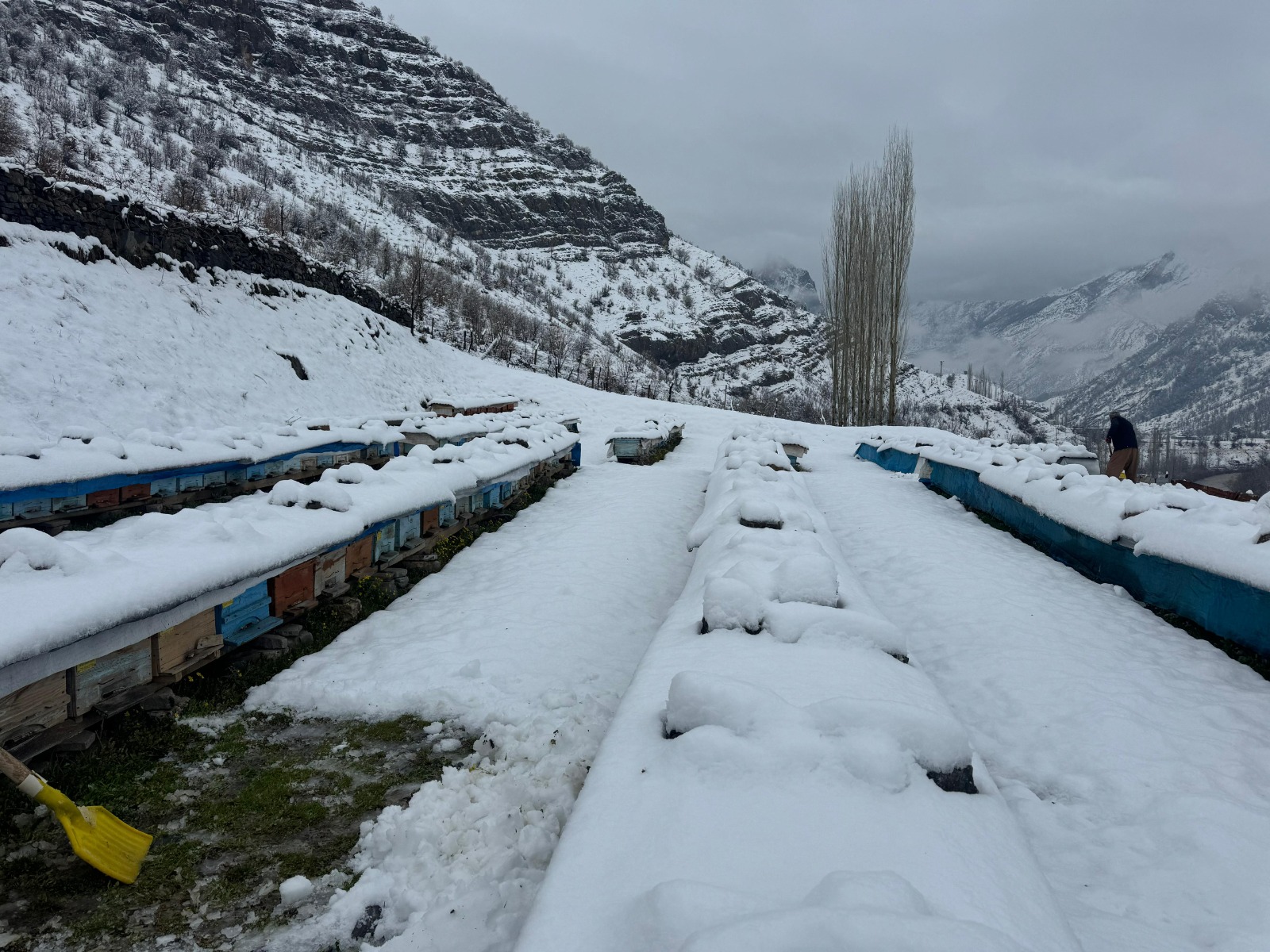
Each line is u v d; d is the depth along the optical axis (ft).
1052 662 19.29
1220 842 11.67
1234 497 38.17
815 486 51.67
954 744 9.62
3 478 24.17
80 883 10.50
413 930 9.60
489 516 37.11
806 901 6.53
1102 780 14.03
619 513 39.86
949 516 40.65
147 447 30.71
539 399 104.53
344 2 598.75
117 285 58.18
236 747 14.84
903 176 125.39
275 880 10.79
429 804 12.35
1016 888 7.59
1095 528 26.40
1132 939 9.90
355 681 17.93
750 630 14.29
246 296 74.28
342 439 43.50
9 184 53.06
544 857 10.96
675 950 5.90
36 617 11.46
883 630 13.70
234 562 16.06
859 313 131.54
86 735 13.29
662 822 8.29
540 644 20.89
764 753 9.14
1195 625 22.03
